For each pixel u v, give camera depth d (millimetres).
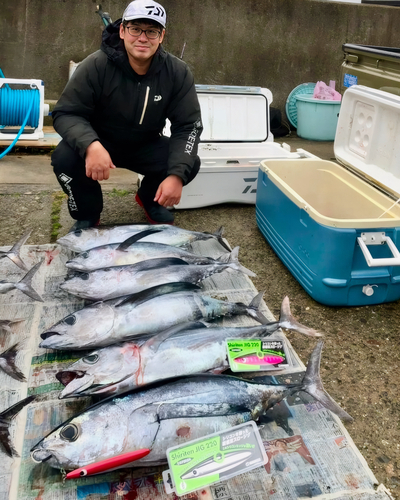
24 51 4969
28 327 1954
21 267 2047
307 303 2328
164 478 1306
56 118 2334
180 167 2379
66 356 1814
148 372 1582
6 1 4727
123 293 2062
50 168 4020
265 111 3826
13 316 2016
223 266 2209
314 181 3039
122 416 1356
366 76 2809
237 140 3770
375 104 2691
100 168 2211
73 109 2309
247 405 1490
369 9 5637
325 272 2188
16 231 2830
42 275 2342
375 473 1473
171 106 2455
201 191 3205
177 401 1424
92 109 2363
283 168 2959
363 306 2326
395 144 2604
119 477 1383
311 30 5578
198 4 5152
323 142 5520
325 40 5672
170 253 2328
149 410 1380
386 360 1972
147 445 1348
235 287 2357
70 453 1288
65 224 2971
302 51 5660
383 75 2656
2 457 1401
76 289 2023
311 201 3078
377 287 2258
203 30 5289
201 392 1465
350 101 2951
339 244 2107
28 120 4289
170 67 2342
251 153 3695
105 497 1325
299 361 1873
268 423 1577
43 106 4316
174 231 2500
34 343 1871
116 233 2418
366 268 2221
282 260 2617
